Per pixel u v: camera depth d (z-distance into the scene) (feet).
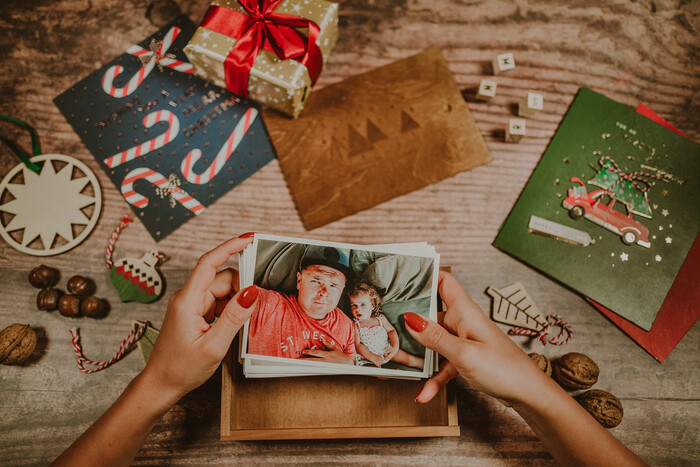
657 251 3.35
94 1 3.50
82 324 3.23
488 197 3.41
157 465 3.11
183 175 3.36
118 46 3.48
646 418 3.27
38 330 3.22
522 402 2.64
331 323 2.77
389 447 3.18
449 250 3.36
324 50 3.27
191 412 3.15
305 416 2.81
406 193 3.38
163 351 2.60
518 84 3.52
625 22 3.60
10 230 3.29
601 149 3.46
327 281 2.82
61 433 3.14
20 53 3.46
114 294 3.26
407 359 2.76
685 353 3.33
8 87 3.43
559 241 3.36
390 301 2.82
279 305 2.77
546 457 3.18
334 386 2.84
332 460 3.15
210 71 3.28
